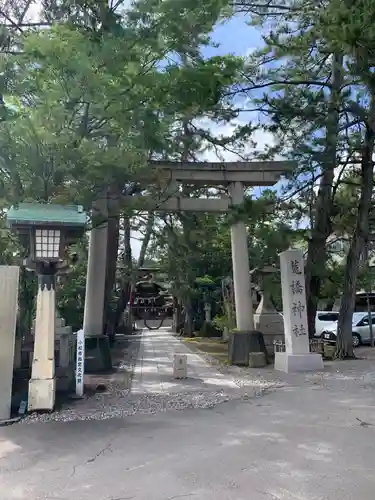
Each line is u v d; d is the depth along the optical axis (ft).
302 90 45.27
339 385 33.88
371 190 50.08
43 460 18.53
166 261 96.27
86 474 16.87
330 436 20.98
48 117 25.26
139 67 25.58
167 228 70.33
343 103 42.57
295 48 46.19
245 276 48.47
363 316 70.74
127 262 89.97
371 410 25.90
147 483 15.85
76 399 30.12
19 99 28.09
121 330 118.42
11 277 26.63
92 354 43.62
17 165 28.12
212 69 26.20
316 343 51.65
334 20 33.42
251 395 31.12
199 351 63.41
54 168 28.04
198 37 27.20
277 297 61.05
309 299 54.44
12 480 16.39
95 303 45.14
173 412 26.55
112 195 38.14
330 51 42.80
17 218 26.91
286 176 44.37
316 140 42.24
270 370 42.70
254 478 16.07
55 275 28.84
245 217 44.04
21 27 30.76
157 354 59.77
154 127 26.96
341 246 65.72
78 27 26.78
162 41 26.45
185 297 98.12
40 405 26.55
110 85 25.12
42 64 24.32
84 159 27.04
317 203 52.54
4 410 25.27
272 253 45.47
